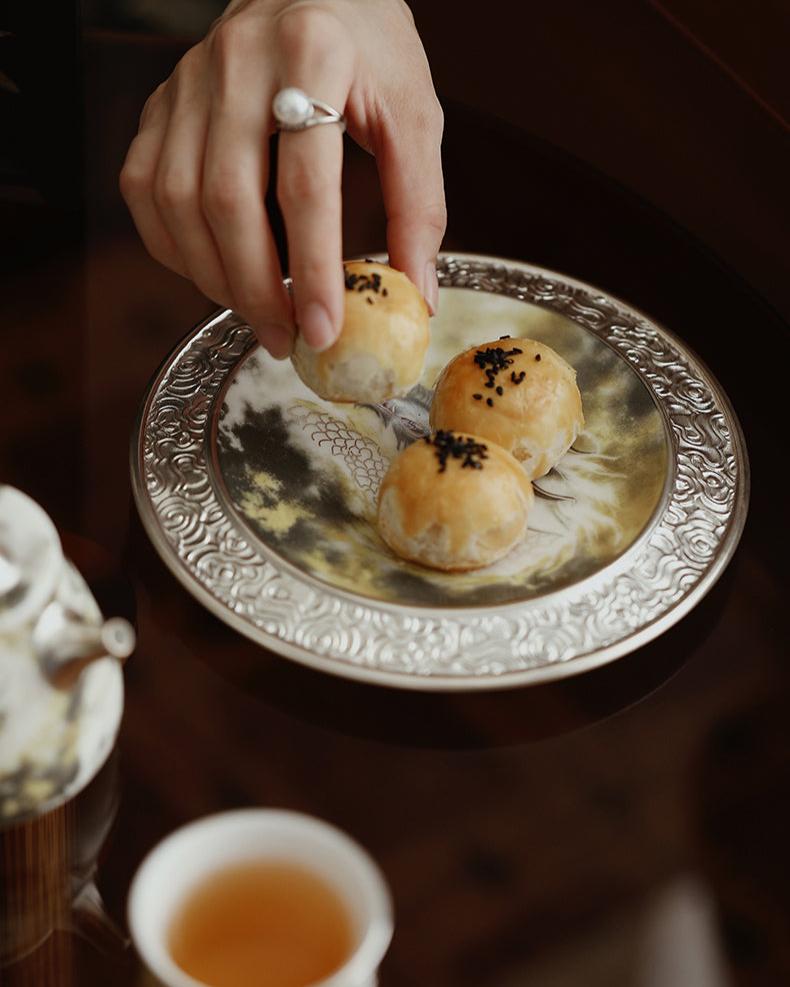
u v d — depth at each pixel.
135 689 0.64
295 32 0.69
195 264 0.70
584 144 0.96
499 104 0.99
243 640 0.65
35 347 0.73
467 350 0.73
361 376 0.68
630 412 0.72
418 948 0.58
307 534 0.68
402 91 0.75
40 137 0.81
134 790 0.61
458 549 0.67
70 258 0.77
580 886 0.60
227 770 0.62
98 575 0.66
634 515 0.69
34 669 0.56
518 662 0.63
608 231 0.81
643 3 0.91
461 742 0.63
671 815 0.62
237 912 0.55
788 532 0.70
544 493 0.70
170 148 0.70
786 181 0.87
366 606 0.64
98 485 0.69
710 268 0.80
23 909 0.58
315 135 0.67
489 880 0.60
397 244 0.73
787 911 0.60
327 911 0.55
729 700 0.65
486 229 0.80
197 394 0.71
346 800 0.61
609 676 0.65
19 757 0.56
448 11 0.98
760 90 0.89
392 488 0.67
